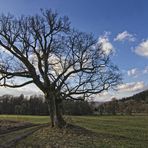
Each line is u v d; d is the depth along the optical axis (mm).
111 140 32781
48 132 38375
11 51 40875
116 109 140375
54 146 26219
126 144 30156
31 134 37719
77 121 71938
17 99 137375
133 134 43250
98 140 32094
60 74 41500
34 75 41281
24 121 69875
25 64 41031
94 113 116562
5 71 40844
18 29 41312
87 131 39719
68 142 29391
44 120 78125
